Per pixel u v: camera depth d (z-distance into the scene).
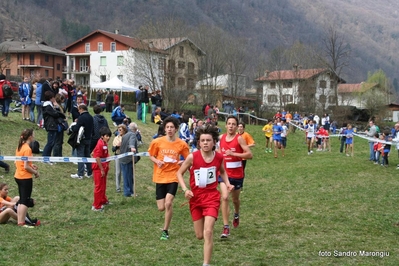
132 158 11.98
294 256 6.75
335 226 8.76
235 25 115.12
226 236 7.79
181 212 10.06
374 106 50.91
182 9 106.62
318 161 21.19
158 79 46.50
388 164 19.61
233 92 53.69
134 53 47.47
